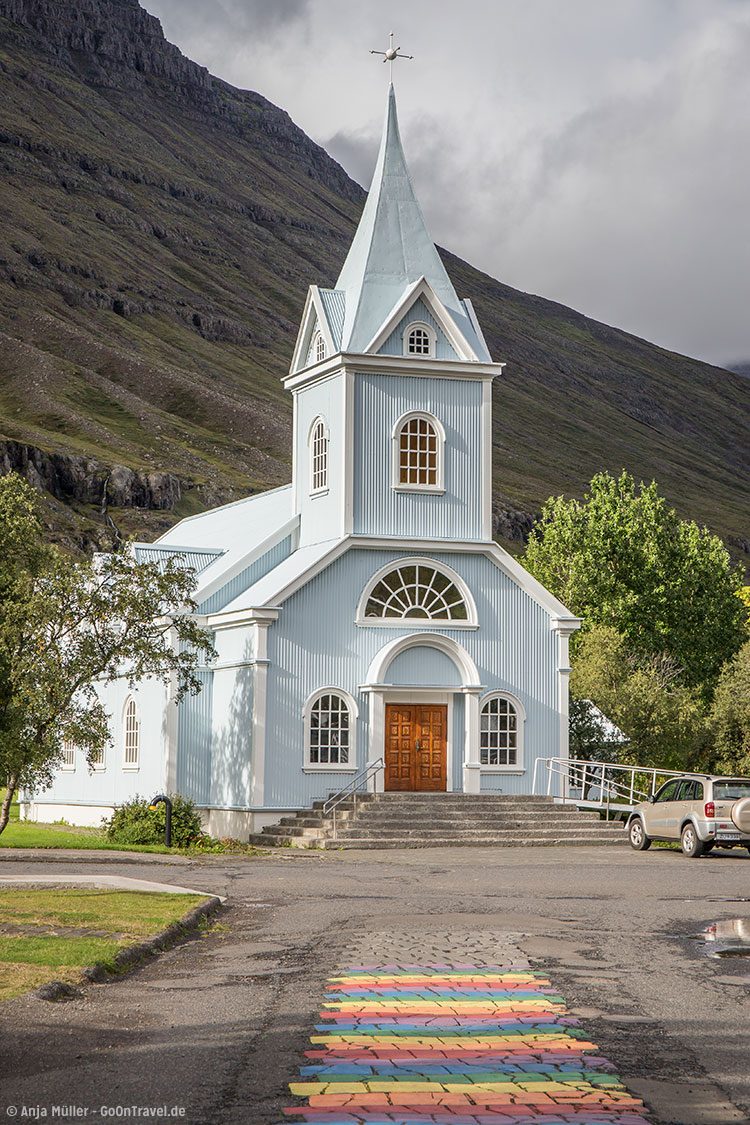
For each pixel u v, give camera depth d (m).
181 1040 10.70
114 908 18.22
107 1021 11.44
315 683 39.31
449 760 40.81
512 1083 9.41
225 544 48.28
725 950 15.55
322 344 43.25
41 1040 10.69
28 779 29.69
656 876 25.20
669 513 74.31
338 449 41.62
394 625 40.62
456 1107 8.81
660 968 14.25
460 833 36.06
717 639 72.19
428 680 40.81
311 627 39.44
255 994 12.71
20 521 31.72
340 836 35.12
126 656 31.03
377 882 23.77
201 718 41.03
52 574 30.17
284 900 20.83
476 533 42.59
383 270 43.31
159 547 46.38
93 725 29.97
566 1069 9.80
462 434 42.81
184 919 17.28
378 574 40.59
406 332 42.25
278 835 36.75
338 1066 9.86
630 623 69.62
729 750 57.84
